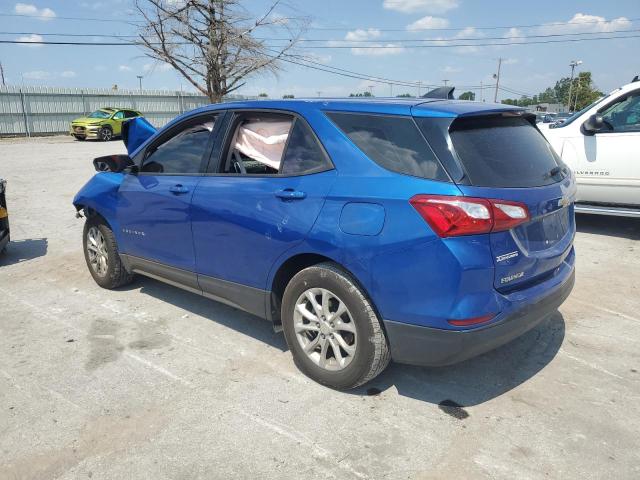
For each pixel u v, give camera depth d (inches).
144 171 179.9
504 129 127.2
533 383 135.0
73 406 125.9
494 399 127.9
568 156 273.1
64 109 1322.6
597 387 133.2
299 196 128.1
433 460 106.3
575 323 170.6
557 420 119.3
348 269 119.7
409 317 113.4
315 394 130.0
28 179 502.3
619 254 243.0
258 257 138.6
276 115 143.1
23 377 139.6
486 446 110.3
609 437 113.3
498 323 111.7
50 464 106.0
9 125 1234.0
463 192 107.9
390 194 113.9
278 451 109.2
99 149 846.5
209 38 748.0
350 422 118.7
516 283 116.8
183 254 162.7
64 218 337.1
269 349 154.6
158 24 734.5
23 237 290.0
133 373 141.2
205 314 180.9
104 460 107.1
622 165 259.0
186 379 137.8
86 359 149.2
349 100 133.5
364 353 121.5
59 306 189.3
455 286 107.4
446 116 114.9
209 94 780.0
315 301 130.0
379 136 121.6
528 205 115.1
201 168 157.9
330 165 126.4
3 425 118.6
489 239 108.9
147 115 1485.0
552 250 127.1
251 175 142.6
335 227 120.9
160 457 107.8
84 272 228.2
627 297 191.9
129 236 183.6
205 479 101.6
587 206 273.1
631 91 260.4
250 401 127.3
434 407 124.5
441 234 107.3
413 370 141.3
